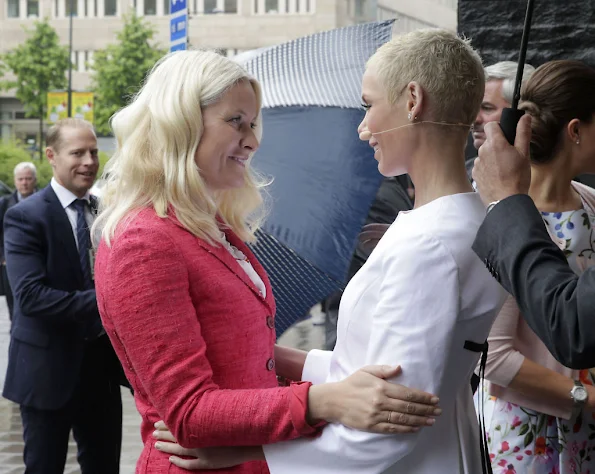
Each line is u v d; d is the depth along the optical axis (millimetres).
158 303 1986
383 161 2088
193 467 2068
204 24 67750
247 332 2129
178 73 2148
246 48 67562
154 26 51562
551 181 2633
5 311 14305
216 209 2213
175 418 1978
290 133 3332
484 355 2051
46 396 4148
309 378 2342
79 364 4188
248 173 2426
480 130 3617
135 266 1997
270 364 2219
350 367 2027
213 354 2084
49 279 4219
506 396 2586
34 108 52188
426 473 1965
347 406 1929
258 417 1965
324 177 3277
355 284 2023
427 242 1919
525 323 2580
